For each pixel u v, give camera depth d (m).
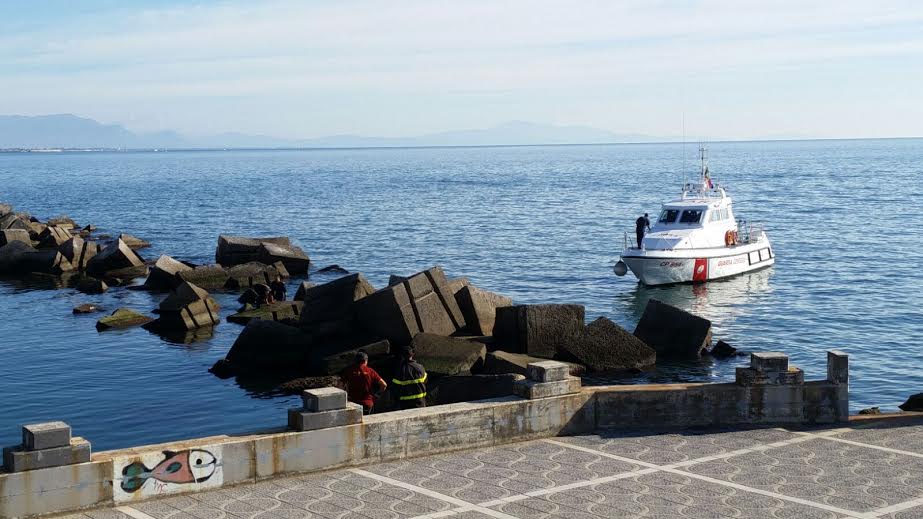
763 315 40.56
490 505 12.30
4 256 54.47
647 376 29.67
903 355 32.94
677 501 12.45
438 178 170.75
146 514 12.03
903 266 53.06
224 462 13.07
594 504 12.34
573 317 30.19
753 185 130.75
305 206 102.69
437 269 30.67
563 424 15.88
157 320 37.03
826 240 65.56
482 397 24.59
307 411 13.86
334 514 11.99
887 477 13.48
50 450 11.88
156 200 117.81
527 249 63.31
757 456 14.57
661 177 163.25
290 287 48.31
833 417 16.73
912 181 134.75
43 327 37.41
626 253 48.19
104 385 28.25
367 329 30.16
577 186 136.75
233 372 29.77
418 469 13.97
